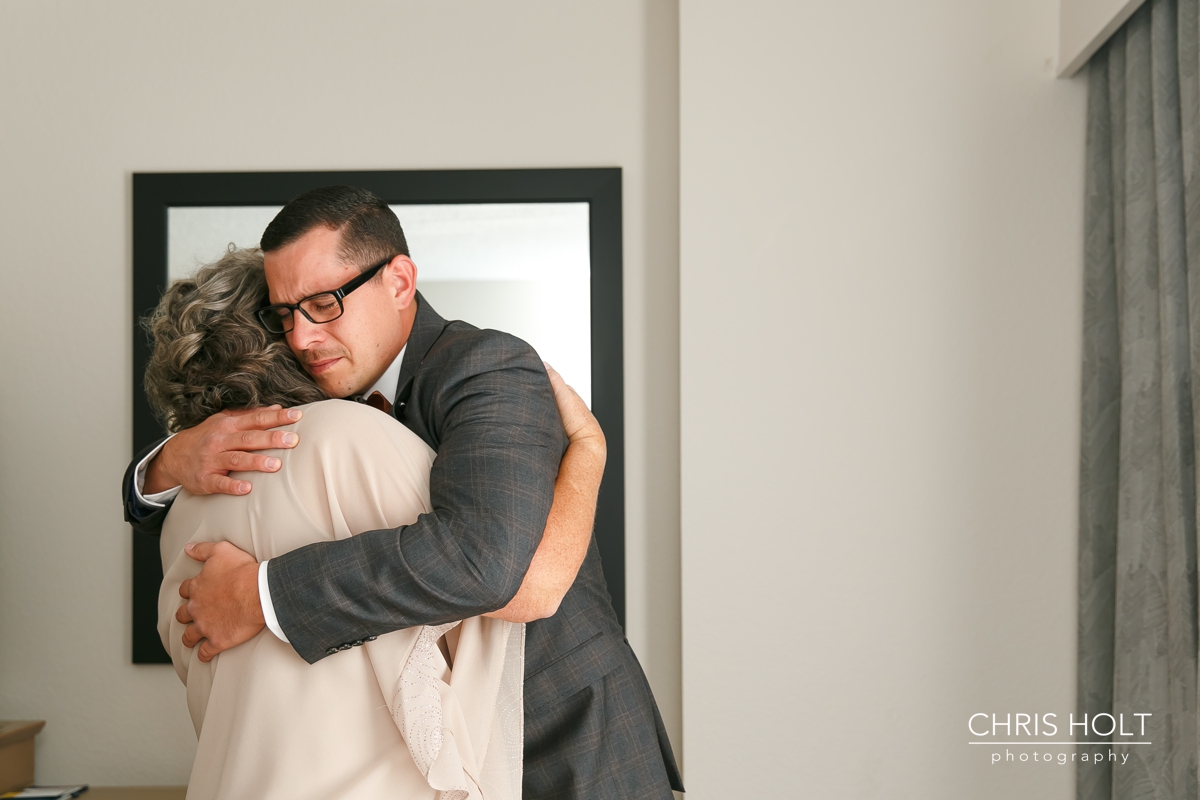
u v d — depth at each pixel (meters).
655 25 2.39
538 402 1.13
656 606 2.31
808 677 2.18
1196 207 1.73
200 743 1.00
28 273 2.38
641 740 1.28
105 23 2.39
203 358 1.18
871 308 2.21
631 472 2.33
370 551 0.93
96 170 2.38
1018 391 2.20
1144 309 1.94
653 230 2.36
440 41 2.39
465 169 2.36
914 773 2.17
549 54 2.39
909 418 2.21
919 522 2.19
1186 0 1.78
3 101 2.39
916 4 2.24
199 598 1.00
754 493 2.20
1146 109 1.95
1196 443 1.71
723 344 2.21
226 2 2.39
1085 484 2.15
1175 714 1.79
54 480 2.35
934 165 2.22
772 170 2.22
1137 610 1.93
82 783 2.31
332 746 0.94
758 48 2.24
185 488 1.08
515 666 1.10
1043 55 2.23
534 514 1.00
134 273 2.33
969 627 2.18
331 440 1.04
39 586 2.34
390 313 1.28
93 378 2.36
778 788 2.17
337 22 2.39
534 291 2.34
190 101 2.39
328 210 1.22
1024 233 2.22
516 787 1.07
